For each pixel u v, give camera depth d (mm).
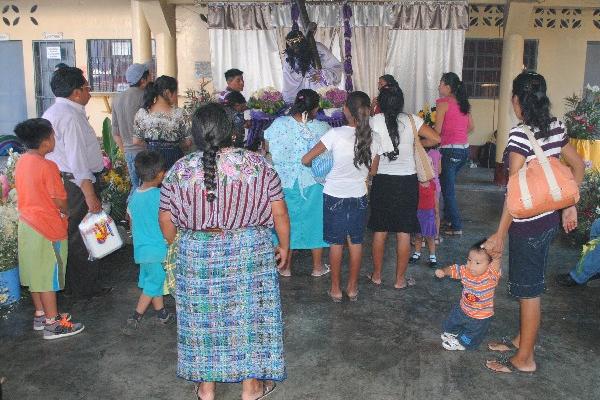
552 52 11617
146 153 3771
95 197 4180
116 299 4516
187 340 2734
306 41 8109
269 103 6969
